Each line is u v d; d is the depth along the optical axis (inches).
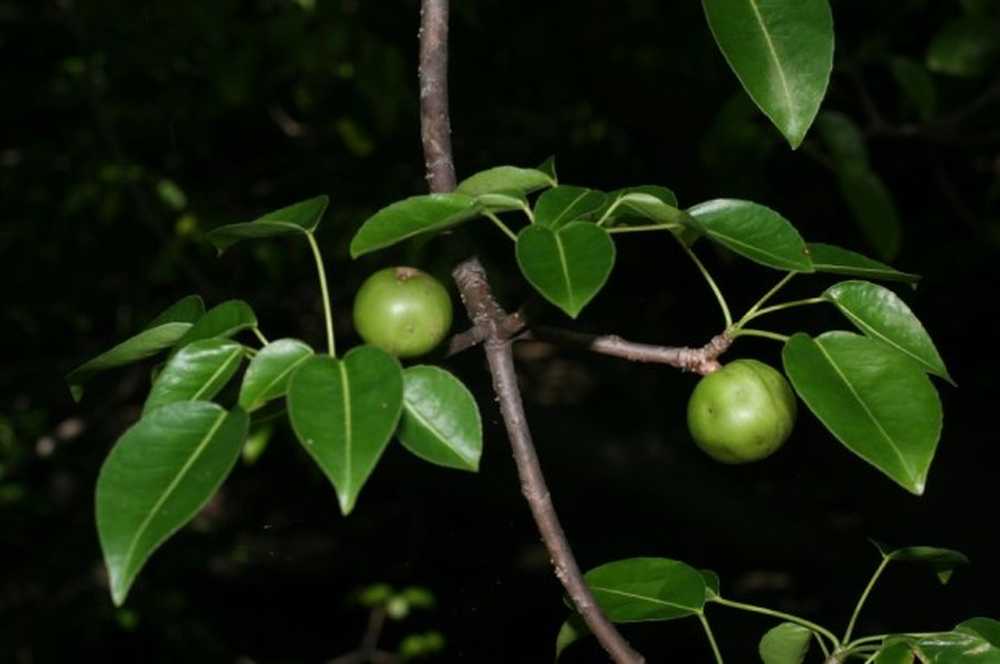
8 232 476.4
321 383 105.3
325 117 463.8
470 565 459.2
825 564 502.9
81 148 461.7
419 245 143.3
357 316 134.8
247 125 483.8
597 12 462.0
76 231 475.8
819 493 543.8
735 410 135.9
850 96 414.3
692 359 137.6
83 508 475.2
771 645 150.2
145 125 465.4
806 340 124.5
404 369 117.7
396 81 362.6
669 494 539.5
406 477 475.5
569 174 518.0
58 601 446.9
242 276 452.4
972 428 539.5
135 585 457.4
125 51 436.1
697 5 452.1
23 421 470.9
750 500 539.5
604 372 600.1
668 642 468.1
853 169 251.3
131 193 439.2
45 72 473.1
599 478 550.9
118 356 136.9
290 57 388.5
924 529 500.7
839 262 131.6
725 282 531.2
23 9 464.4
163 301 475.5
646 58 463.5
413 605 473.4
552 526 128.8
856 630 458.9
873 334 129.7
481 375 429.4
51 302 486.3
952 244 508.4
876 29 382.3
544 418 568.7
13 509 461.1
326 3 377.7
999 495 502.6
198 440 107.8
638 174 516.1
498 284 443.5
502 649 441.4
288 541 513.3
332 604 489.4
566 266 111.4
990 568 472.4
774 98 109.8
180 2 414.6
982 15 261.0
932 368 128.6
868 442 117.3
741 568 509.7
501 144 495.2
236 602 493.7
